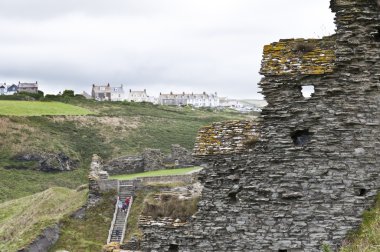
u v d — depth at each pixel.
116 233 46.44
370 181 16.14
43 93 147.75
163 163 63.59
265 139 16.89
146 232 17.92
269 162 16.77
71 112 111.06
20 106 109.81
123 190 50.97
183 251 17.48
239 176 17.09
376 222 15.41
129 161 62.25
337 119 16.31
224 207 17.16
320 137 16.36
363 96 16.34
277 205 16.55
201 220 17.39
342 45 16.50
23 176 77.12
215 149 17.44
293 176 16.48
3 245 45.25
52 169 81.88
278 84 16.83
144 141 101.19
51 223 46.38
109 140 99.50
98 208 50.06
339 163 16.20
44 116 102.31
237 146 17.23
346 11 16.55
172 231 17.66
